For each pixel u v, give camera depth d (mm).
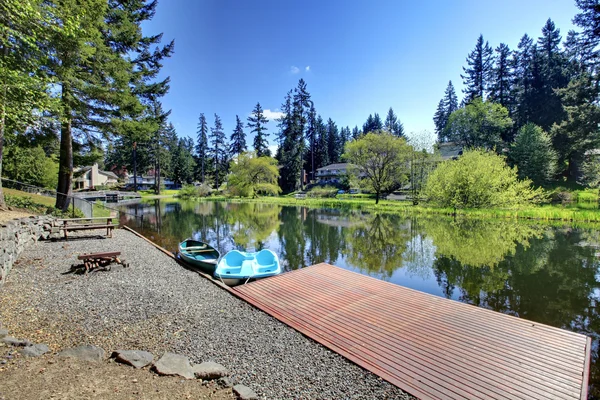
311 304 4523
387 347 3266
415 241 11164
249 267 6449
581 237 11477
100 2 9094
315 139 54719
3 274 4836
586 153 24750
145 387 2262
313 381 2605
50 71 8242
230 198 37156
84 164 13414
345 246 10422
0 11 5535
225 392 2326
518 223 15008
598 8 19750
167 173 52406
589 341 3422
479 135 31125
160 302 4270
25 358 2510
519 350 3229
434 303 4605
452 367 2891
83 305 4004
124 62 11078
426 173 25188
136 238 9656
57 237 8977
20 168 15758
